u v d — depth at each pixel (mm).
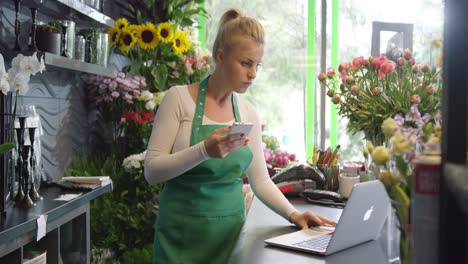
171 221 2328
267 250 1708
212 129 2318
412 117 1148
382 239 1601
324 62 5453
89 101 4336
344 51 5445
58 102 3764
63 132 3846
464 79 896
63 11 3543
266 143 5016
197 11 4906
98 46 3727
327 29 5441
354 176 2762
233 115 2412
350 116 2682
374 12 5359
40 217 2342
